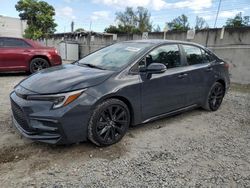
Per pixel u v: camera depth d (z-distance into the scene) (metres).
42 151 3.22
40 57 9.04
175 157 3.26
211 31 10.47
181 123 4.54
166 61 4.18
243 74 9.57
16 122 3.45
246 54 9.39
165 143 3.66
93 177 2.73
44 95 3.01
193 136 3.97
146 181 2.71
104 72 3.52
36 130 3.01
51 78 3.37
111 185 2.61
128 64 3.68
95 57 4.36
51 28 39.22
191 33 11.25
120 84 3.44
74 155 3.17
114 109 3.44
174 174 2.87
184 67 4.45
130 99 3.56
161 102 4.05
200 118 4.88
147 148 3.47
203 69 4.80
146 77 3.75
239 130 4.35
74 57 19.86
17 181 2.61
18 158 3.04
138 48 4.07
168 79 4.07
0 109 4.81
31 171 2.79
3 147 3.28
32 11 37.62
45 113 2.94
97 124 3.25
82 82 3.19
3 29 33.59
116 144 3.53
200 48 4.99
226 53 10.04
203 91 4.92
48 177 2.70
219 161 3.22
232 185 2.72
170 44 4.37
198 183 2.72
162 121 4.58
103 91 3.25
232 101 6.44
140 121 3.84
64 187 2.54
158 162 3.11
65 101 2.98
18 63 8.64
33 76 3.70
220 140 3.88
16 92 3.38
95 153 3.25
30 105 3.02
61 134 2.99
